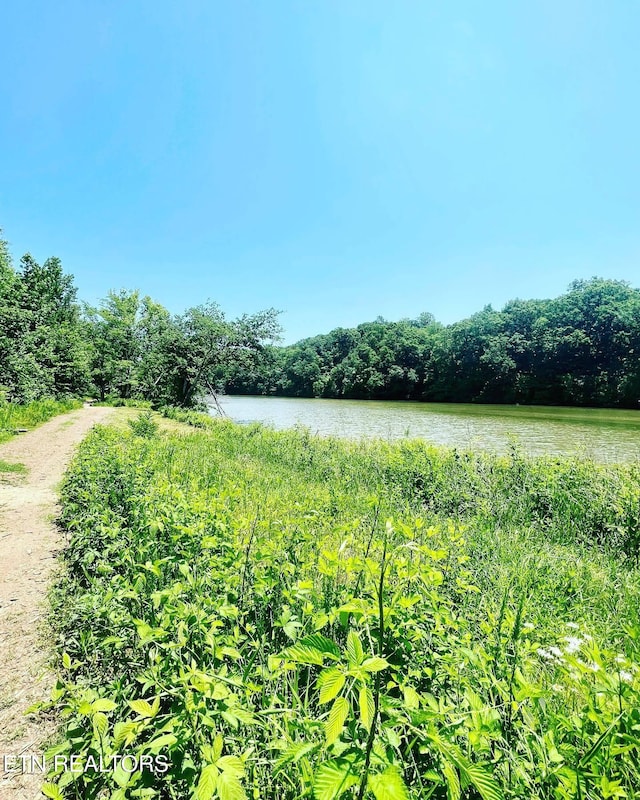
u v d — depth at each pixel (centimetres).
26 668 277
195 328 3173
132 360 4075
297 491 760
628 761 142
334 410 4322
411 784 144
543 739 151
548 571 443
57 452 1150
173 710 162
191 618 206
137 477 564
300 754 115
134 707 144
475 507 704
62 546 483
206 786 111
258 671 189
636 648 231
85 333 4334
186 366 3102
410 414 3628
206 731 159
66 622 301
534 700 174
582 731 153
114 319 4044
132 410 2939
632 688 156
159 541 340
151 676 181
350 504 682
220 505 387
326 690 99
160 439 1329
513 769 145
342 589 264
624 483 661
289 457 1137
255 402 6425
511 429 2303
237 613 216
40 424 1777
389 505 692
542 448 1544
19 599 368
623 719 142
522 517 672
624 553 565
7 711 241
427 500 780
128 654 241
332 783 96
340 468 991
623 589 407
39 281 4319
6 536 520
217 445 1315
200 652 210
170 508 381
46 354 2852
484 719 143
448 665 201
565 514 656
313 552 349
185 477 767
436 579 226
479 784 108
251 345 3169
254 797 143
